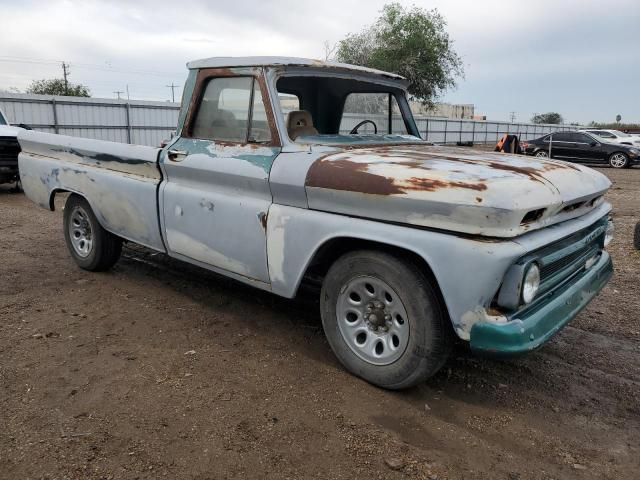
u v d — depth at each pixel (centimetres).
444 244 264
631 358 377
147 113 2467
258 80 356
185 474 238
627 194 1268
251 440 263
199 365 340
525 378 344
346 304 326
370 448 262
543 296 292
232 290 484
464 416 296
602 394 327
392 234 282
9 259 562
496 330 256
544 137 2269
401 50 3300
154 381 318
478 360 365
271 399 302
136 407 289
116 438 261
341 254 337
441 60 3419
